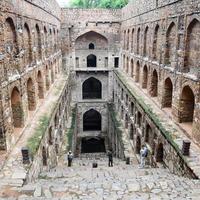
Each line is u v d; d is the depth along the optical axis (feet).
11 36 32.32
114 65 86.22
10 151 29.78
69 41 81.82
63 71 83.25
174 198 19.03
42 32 49.32
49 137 41.39
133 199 19.02
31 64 40.98
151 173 31.83
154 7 47.39
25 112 36.52
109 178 27.48
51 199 19.29
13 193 21.48
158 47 46.70
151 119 40.68
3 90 28.43
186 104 36.68
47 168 36.35
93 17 80.84
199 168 26.45
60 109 55.06
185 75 34.94
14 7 32.35
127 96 60.90
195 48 33.24
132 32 66.95
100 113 88.74
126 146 55.36
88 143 85.71
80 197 19.76
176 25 37.88
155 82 49.85
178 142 32.04
